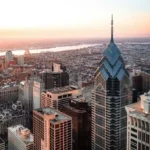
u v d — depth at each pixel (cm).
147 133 9106
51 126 18238
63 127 18450
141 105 9881
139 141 9444
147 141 9138
